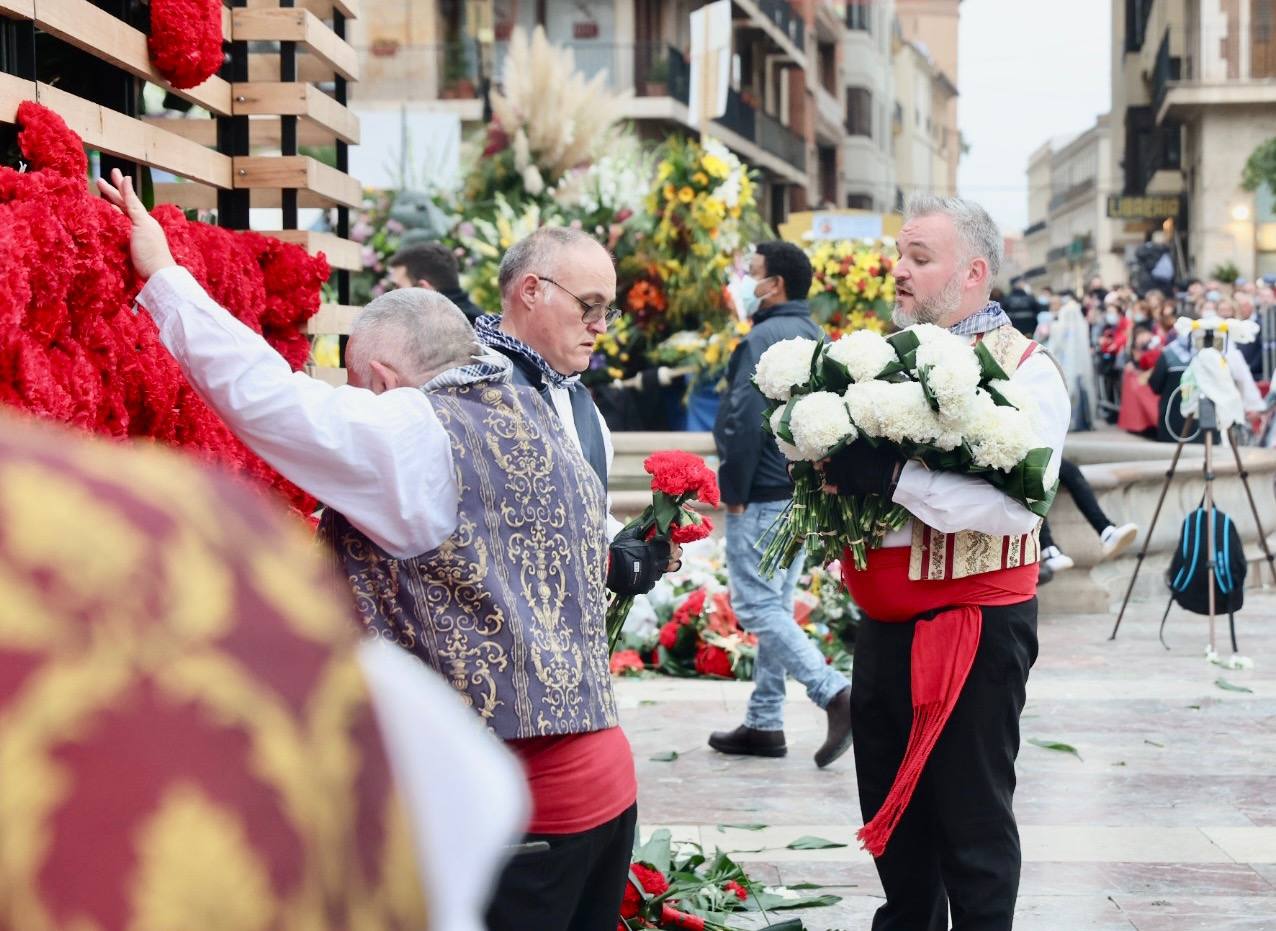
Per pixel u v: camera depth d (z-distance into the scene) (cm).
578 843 217
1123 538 777
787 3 3872
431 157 1405
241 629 37
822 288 1094
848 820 471
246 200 391
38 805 33
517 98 1317
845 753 556
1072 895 405
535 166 1298
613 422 1111
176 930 34
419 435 210
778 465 525
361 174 1698
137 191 331
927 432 285
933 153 7819
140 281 269
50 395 232
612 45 3033
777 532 327
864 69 5088
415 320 239
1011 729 301
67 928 33
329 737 38
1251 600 940
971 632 294
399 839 39
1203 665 725
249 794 36
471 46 2850
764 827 458
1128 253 3803
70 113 279
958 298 318
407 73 2839
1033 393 304
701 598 710
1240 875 421
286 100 383
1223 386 744
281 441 208
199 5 328
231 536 38
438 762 56
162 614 36
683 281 1093
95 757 34
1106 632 817
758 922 379
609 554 273
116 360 263
